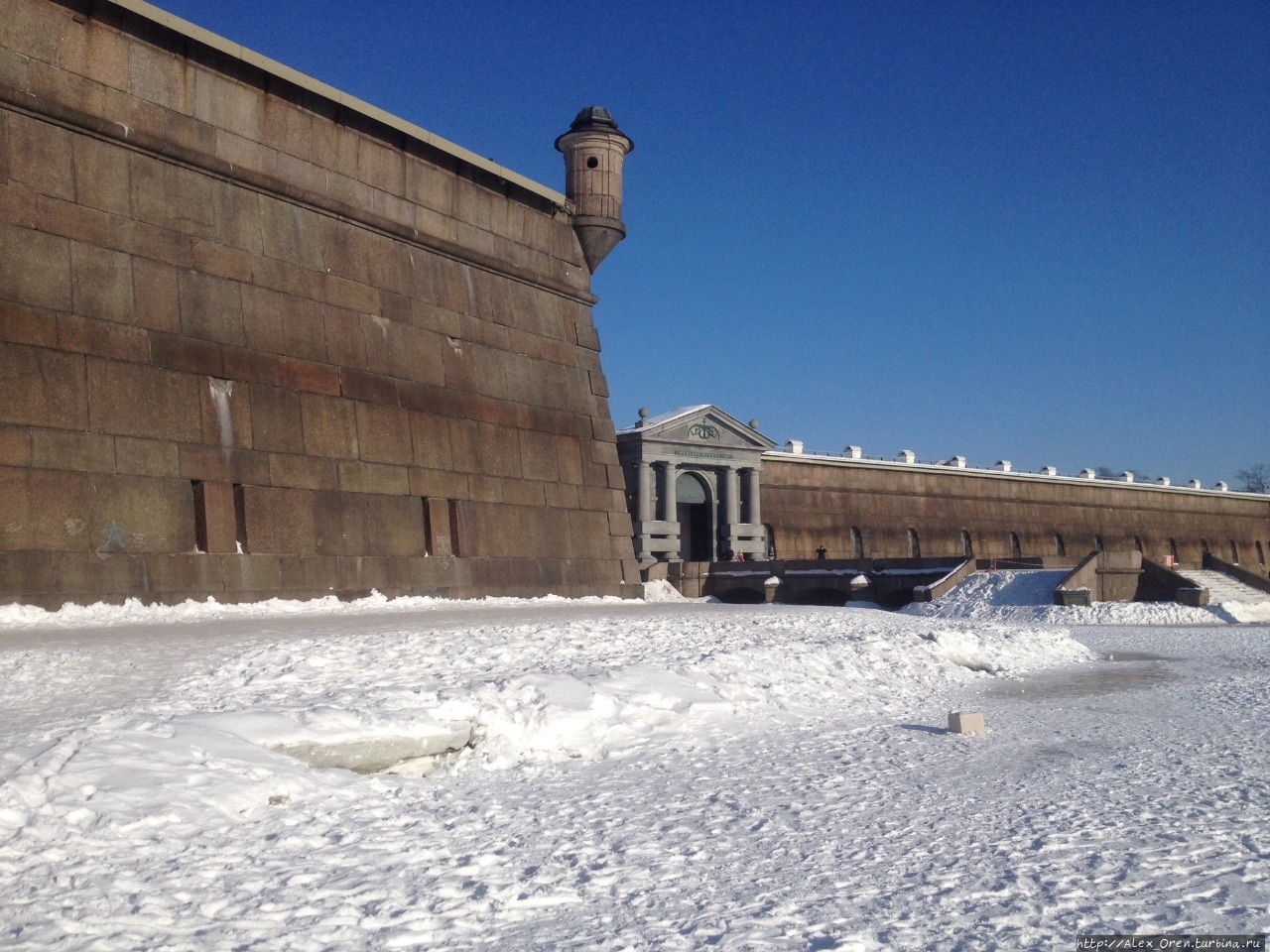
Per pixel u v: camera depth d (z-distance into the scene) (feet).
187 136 91.91
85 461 80.64
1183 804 34.47
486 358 119.96
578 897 24.36
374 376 105.19
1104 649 100.37
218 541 88.33
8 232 78.79
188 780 30.55
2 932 20.62
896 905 23.86
